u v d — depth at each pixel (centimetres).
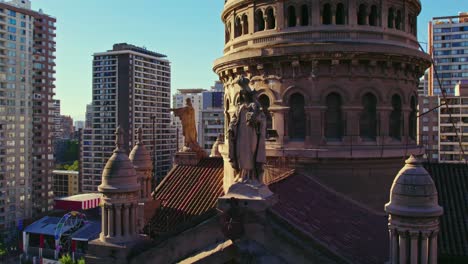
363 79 3512
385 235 2930
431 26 17550
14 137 14512
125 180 2672
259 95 3672
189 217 3888
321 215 2800
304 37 3544
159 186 4512
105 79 19138
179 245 2464
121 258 2578
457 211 3594
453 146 14238
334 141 3519
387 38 3609
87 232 11212
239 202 2272
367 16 3566
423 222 2008
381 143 3562
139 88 19338
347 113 3497
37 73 15675
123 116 18950
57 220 12325
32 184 15375
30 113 15200
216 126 18575
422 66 3869
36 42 15825
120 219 2655
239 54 3666
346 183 3503
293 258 2195
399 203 2052
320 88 3494
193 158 4756
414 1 3812
